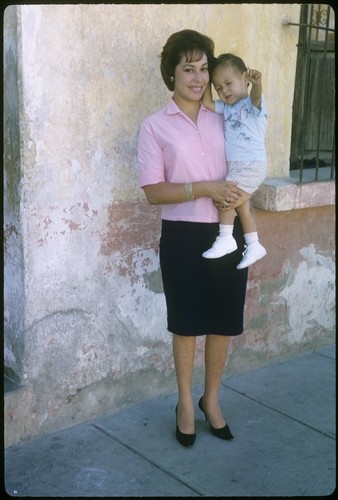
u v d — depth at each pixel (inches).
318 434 136.8
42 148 121.9
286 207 151.8
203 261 123.6
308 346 175.5
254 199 153.3
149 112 135.1
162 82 135.7
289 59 156.4
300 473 123.6
